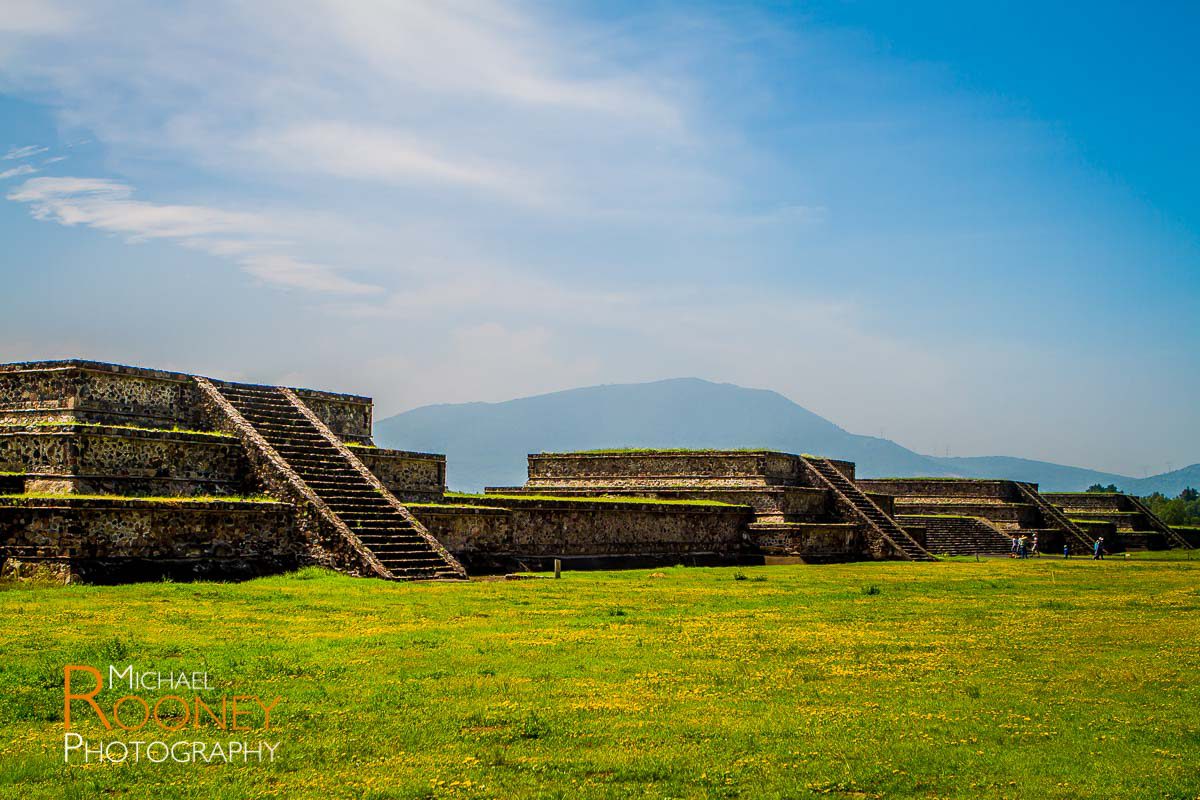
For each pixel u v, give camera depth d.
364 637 18.47
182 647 16.80
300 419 37.19
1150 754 11.80
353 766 11.11
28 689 13.74
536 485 63.09
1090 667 16.80
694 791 10.45
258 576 29.19
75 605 21.52
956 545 72.94
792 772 11.05
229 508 28.88
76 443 28.98
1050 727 12.91
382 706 13.40
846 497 61.22
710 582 33.69
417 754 11.51
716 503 52.03
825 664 16.73
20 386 32.19
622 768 11.07
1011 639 19.91
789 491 56.59
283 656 16.34
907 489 84.44
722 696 14.30
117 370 32.56
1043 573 43.31
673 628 20.58
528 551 40.25
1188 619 23.66
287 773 10.88
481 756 11.45
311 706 13.33
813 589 31.16
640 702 13.86
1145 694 14.78
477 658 16.59
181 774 10.83
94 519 25.88
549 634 19.36
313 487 32.88
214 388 35.69
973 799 10.32
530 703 13.66
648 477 60.22
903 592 30.84
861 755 11.64
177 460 31.59
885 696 14.47
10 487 29.31
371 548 30.69
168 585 25.58
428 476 40.72
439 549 32.12
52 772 10.78
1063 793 10.49
